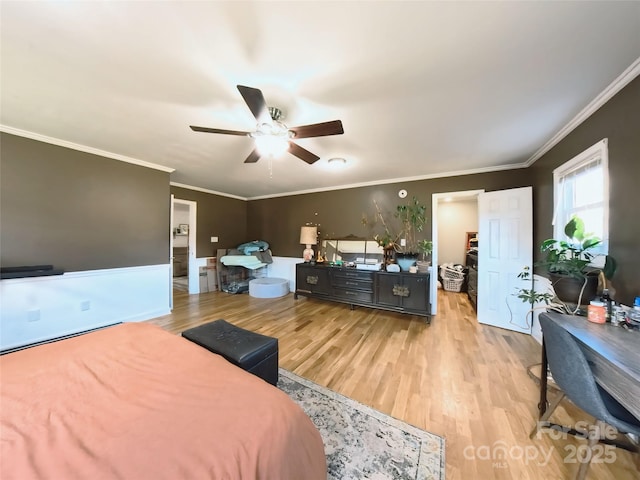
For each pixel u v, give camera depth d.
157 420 0.82
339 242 4.71
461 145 2.65
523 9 1.08
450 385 1.94
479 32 1.20
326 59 1.40
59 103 1.88
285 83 1.61
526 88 1.66
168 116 2.07
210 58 1.40
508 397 1.80
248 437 0.77
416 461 1.28
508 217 3.15
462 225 5.91
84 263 2.91
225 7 1.08
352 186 4.57
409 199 4.04
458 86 1.64
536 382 1.97
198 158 3.17
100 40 1.27
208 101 1.83
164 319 3.45
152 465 0.66
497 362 2.30
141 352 1.30
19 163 2.48
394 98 1.77
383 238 4.09
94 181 2.97
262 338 1.83
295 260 5.31
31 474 0.63
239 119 2.10
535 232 2.99
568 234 1.72
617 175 1.64
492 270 3.29
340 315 3.68
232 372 1.12
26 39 1.25
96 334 1.54
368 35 1.23
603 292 1.54
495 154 2.93
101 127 2.30
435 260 3.82
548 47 1.29
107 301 3.07
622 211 1.59
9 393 0.96
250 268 5.43
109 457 0.68
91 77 1.57
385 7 1.08
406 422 1.55
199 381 1.04
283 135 1.82
